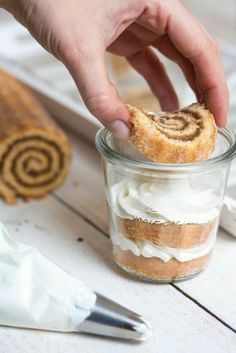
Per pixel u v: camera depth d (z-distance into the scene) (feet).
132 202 1.39
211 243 1.47
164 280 1.45
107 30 1.36
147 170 1.34
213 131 1.38
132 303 1.40
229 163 1.42
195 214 1.39
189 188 1.39
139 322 1.28
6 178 1.81
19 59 2.50
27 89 2.28
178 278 1.45
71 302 1.30
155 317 1.36
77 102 2.11
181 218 1.37
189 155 1.34
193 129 1.38
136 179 1.40
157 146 1.33
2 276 1.33
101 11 1.35
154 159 1.35
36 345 1.29
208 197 1.42
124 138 1.35
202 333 1.32
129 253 1.45
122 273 1.50
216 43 1.51
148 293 1.44
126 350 1.27
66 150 1.84
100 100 1.29
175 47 1.61
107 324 1.29
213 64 1.48
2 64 2.44
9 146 1.79
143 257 1.43
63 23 1.33
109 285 1.46
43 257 1.37
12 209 1.78
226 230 1.62
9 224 1.70
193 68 1.64
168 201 1.37
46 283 1.32
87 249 1.59
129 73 2.13
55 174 1.85
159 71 1.74
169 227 1.38
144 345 1.29
